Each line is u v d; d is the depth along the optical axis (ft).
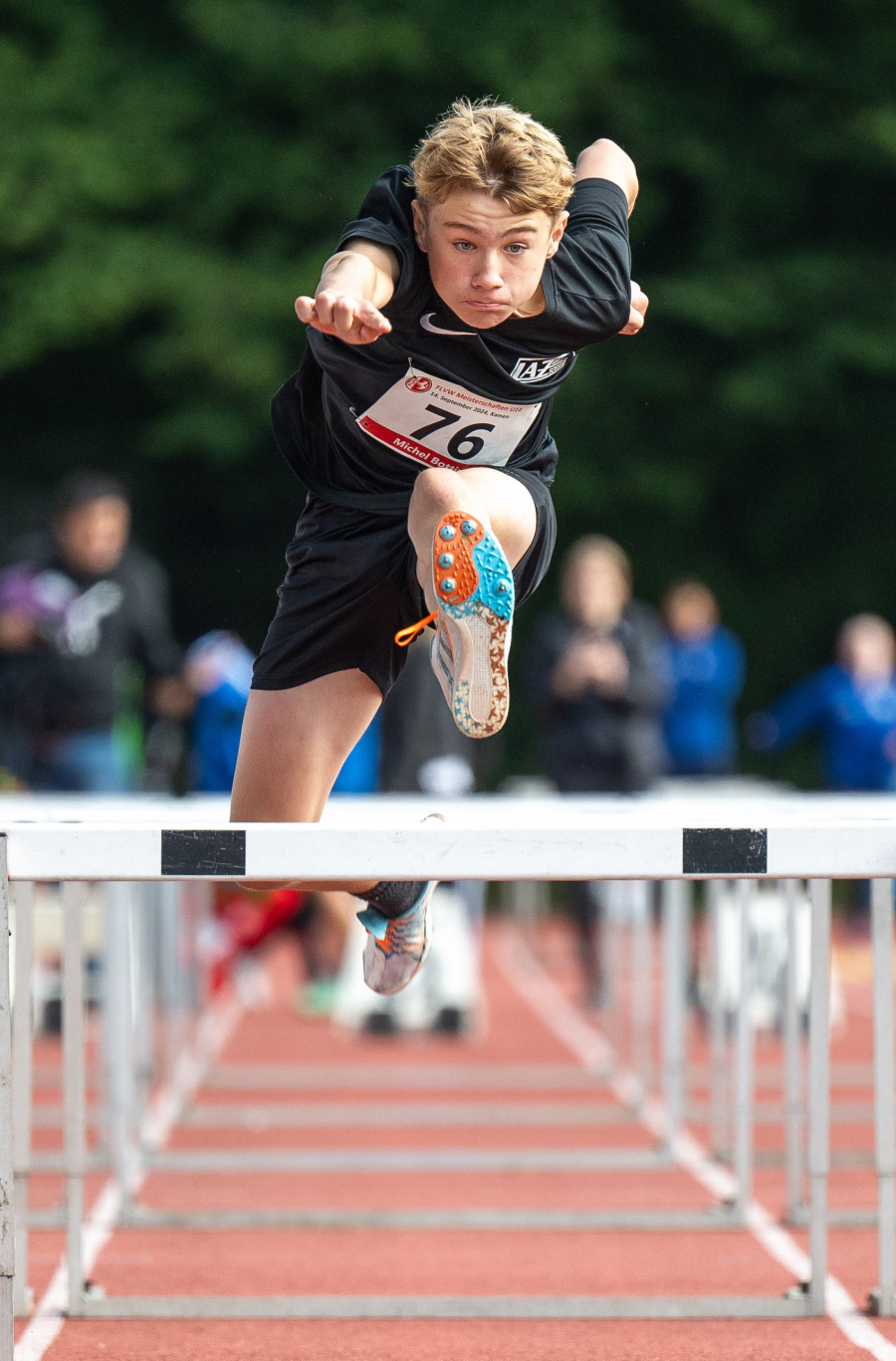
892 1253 47.29
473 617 36.11
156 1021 110.42
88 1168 69.36
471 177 34.81
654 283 220.43
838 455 231.91
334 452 40.65
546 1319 47.14
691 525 235.61
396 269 35.88
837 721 149.07
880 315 217.36
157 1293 50.26
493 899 209.05
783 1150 72.74
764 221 225.35
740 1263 54.03
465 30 219.41
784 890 58.80
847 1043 104.68
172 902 80.28
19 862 35.40
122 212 216.54
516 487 38.37
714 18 220.84
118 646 103.24
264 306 211.61
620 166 41.32
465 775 100.48
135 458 229.45
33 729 102.27
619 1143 74.95
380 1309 47.39
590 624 112.27
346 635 40.52
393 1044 106.22
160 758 116.47
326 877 35.47
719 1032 70.18
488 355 37.24
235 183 217.15
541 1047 104.99
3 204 208.44
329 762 41.19
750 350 223.10
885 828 36.27
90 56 219.61
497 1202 63.21
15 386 228.63
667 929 70.44
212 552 233.55
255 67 215.72
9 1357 35.45
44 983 107.86
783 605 236.63
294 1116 81.10
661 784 117.91
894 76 223.92
